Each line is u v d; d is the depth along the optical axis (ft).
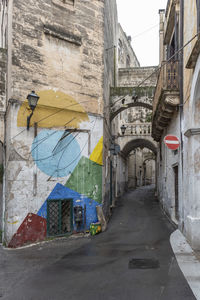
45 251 26.25
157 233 32.83
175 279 17.71
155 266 20.44
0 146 36.29
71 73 34.94
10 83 30.55
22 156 30.12
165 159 47.39
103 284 17.17
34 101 28.32
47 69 32.83
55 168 32.60
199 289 16.11
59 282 17.72
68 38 34.71
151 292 15.76
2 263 22.47
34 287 16.99
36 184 30.89
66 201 33.71
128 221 42.37
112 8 56.59
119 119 80.89
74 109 34.78
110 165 53.83
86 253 24.99
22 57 30.94
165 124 43.09
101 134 37.47
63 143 33.55
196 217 25.54
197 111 25.91
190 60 24.21
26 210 29.94
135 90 50.42
